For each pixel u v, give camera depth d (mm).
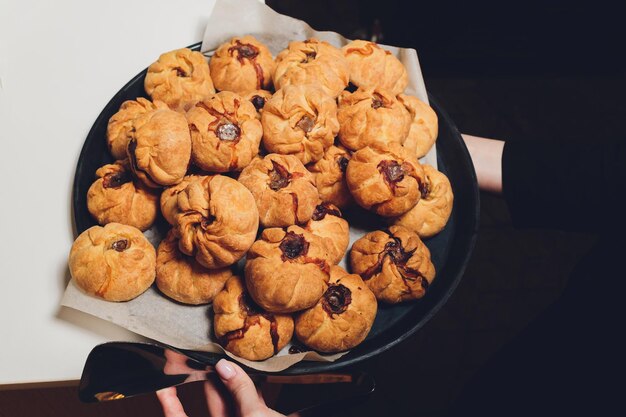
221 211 548
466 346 1334
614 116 1531
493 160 748
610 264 667
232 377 545
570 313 700
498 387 761
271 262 554
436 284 639
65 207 685
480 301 1375
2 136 709
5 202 680
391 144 620
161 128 568
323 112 612
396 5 1286
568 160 674
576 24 1373
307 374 574
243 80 671
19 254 661
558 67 1501
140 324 596
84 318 641
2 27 757
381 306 635
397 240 624
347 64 685
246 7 720
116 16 774
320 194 645
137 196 611
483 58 1444
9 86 732
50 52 752
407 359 1312
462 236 659
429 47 1392
